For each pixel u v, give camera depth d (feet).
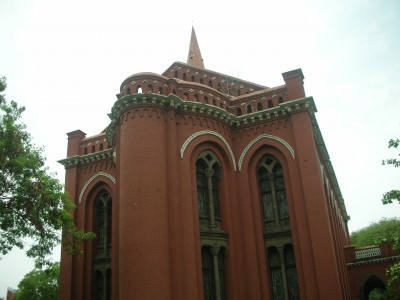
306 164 74.59
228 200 77.66
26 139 67.51
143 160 68.90
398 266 56.24
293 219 74.69
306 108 77.77
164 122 73.26
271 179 80.33
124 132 72.13
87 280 92.89
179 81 79.00
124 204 67.77
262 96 84.38
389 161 55.67
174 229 67.00
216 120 79.51
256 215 78.13
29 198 63.93
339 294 65.57
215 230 73.41
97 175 98.73
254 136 82.07
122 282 63.62
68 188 99.30
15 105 67.82
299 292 70.85
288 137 79.05
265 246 76.59
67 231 69.51
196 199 72.38
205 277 70.44
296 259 72.08
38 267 67.21
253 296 72.08
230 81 107.04
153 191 67.41
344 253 97.40
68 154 102.68
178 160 72.49
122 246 65.77
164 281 63.05
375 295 175.11
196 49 134.41
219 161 79.51
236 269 73.61
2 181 62.39
